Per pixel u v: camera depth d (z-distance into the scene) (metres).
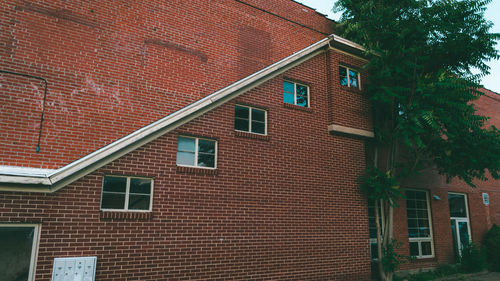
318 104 10.95
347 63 11.84
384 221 12.29
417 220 13.62
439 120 10.13
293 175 9.80
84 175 6.92
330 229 10.14
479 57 10.02
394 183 10.30
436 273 12.66
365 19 11.84
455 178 15.52
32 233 6.35
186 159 8.39
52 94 7.96
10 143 7.28
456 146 10.44
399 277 11.83
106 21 9.02
